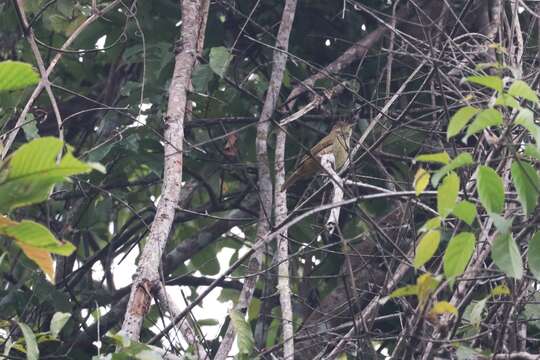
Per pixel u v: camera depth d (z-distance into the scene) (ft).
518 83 19.54
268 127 36.55
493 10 36.37
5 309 37.70
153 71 40.34
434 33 41.16
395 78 41.39
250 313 36.11
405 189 37.50
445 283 20.51
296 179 38.75
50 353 38.99
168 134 29.50
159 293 25.82
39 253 17.17
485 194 20.21
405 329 24.45
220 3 39.34
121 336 22.27
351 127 38.04
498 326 24.89
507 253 20.21
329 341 29.17
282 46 36.94
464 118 20.12
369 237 32.35
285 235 30.48
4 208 16.19
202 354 26.03
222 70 35.65
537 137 19.80
